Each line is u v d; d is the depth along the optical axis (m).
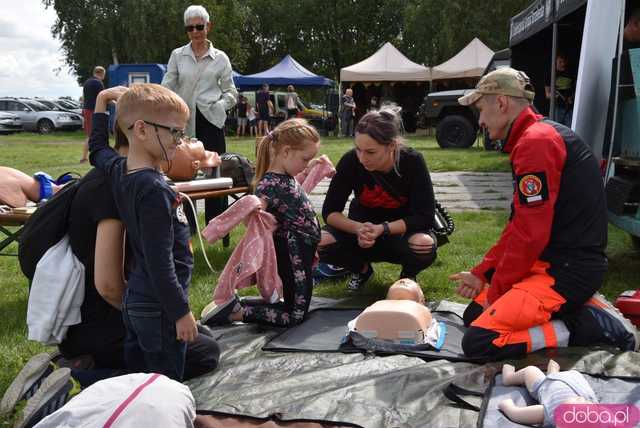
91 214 3.04
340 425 2.75
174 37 36.59
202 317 4.23
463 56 25.73
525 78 3.47
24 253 3.18
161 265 2.77
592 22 5.69
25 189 5.11
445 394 3.01
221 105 6.73
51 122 31.05
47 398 2.72
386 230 4.61
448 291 5.07
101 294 3.09
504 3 31.31
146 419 2.40
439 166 13.83
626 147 5.43
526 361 3.27
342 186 4.77
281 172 4.14
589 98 5.71
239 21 39.88
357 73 25.92
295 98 27.17
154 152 2.87
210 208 6.89
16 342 4.08
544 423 2.64
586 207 3.35
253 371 3.42
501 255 3.77
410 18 38.12
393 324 3.67
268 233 4.02
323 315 4.36
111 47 36.91
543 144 3.28
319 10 44.81
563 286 3.36
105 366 3.31
